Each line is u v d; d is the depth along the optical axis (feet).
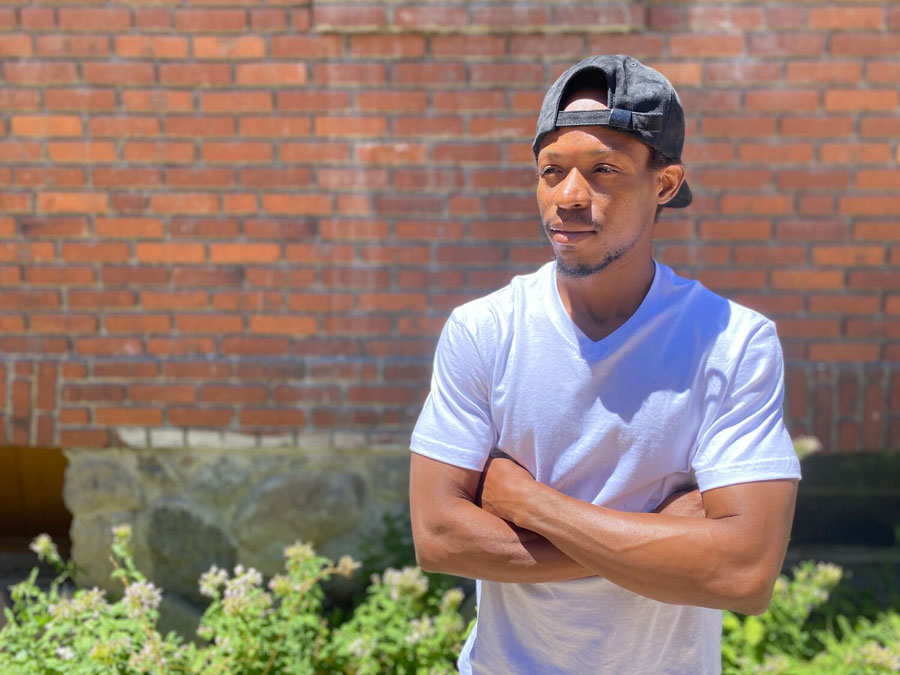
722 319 4.50
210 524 10.69
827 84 9.68
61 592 11.16
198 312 10.36
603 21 9.60
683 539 4.17
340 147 10.02
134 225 10.21
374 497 10.73
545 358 4.58
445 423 4.73
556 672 4.83
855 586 10.79
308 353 10.41
